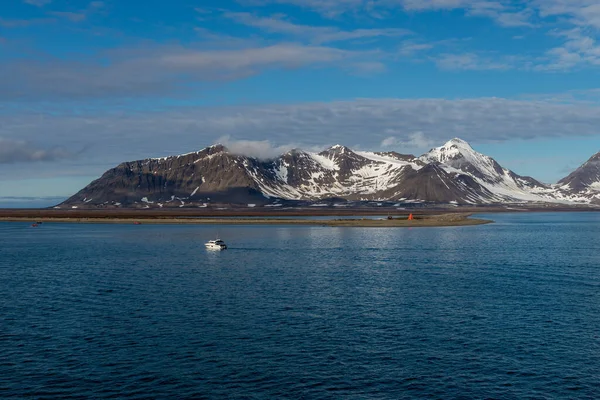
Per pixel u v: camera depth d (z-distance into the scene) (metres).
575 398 40.53
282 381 43.44
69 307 68.25
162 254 132.25
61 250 144.75
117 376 44.38
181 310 66.19
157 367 46.25
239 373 44.97
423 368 46.12
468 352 50.09
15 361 47.81
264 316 63.03
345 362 47.47
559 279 89.81
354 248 147.25
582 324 59.56
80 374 44.81
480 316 63.03
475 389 42.03
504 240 175.50
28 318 62.50
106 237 196.50
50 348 51.28
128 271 100.75
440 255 128.00
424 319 61.66
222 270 101.62
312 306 68.38
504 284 84.62
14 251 142.25
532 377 44.34
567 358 48.56
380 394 41.16
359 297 74.06
